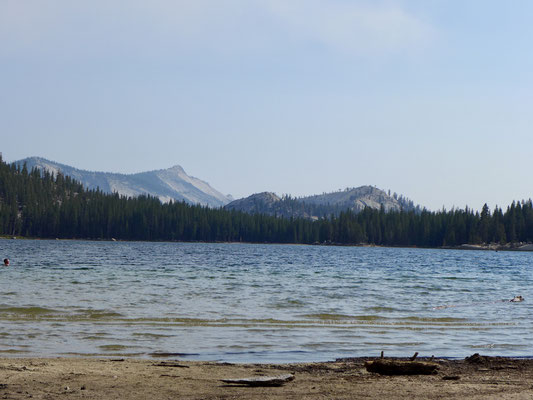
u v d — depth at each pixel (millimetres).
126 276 59844
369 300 40406
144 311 30859
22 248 150500
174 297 38969
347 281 60719
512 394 14164
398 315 31953
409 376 16828
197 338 23406
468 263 125000
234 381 15141
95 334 23609
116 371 16656
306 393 14273
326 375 16906
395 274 77375
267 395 14016
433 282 62469
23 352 19750
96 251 141875
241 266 88000
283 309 33656
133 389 14500
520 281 67062
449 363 19031
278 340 23453
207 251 168375
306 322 28391
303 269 83688
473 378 16531
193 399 13562
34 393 13766
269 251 184750
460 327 27906
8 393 13672
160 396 13836
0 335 22641
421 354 21266
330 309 34062
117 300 36094
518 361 19375
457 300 41781
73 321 26766
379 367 17297
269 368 17812
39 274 59812
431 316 31766
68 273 62469
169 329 25281
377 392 14438
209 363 18422
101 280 53312
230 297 40000
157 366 17625
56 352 20000
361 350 21797
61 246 179750
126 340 22562
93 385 14812
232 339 23422
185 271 71500
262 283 54406
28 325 25250
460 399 13609
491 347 22891
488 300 41969
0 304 32188
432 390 14688
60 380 15234
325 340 23688
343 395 14055
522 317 31953
